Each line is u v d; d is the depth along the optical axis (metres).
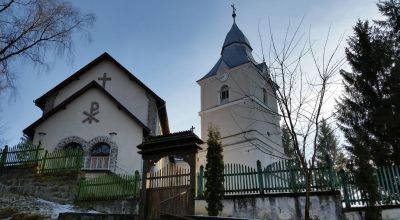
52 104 27.11
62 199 16.69
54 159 18.08
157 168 23.44
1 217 13.24
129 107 27.20
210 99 36.53
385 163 19.91
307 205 9.09
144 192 12.15
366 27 24.48
